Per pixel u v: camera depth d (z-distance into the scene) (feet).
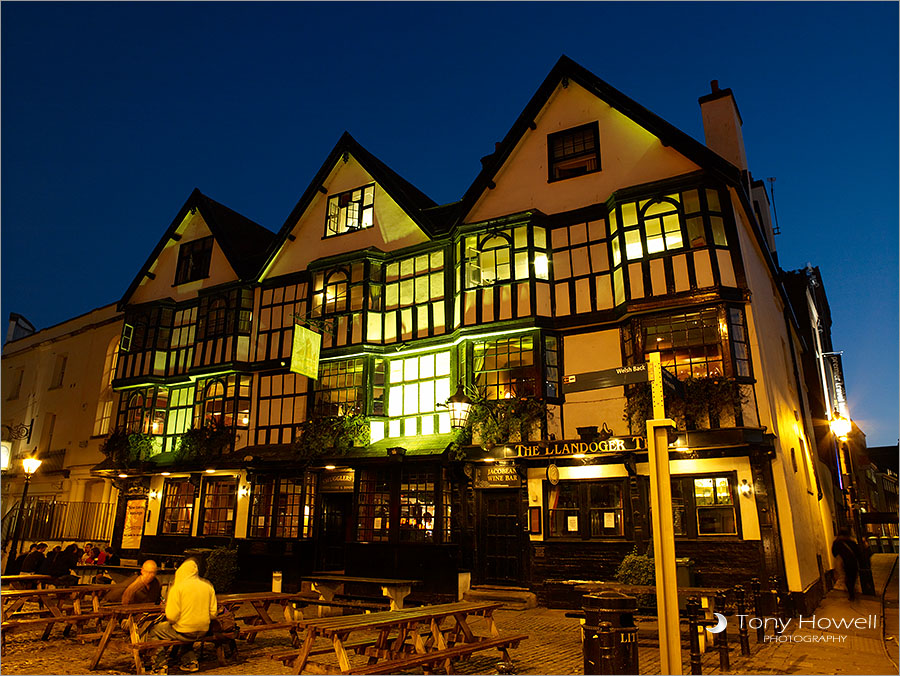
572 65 51.98
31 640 29.01
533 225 49.42
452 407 43.93
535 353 46.75
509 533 45.09
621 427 43.27
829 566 55.26
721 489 39.09
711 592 24.90
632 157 48.32
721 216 43.80
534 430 44.68
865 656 25.89
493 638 25.53
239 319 63.31
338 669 21.62
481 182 53.31
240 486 58.59
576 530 42.65
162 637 23.41
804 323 74.43
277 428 58.80
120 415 68.54
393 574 46.37
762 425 39.34
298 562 51.37
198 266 71.20
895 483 142.10
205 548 58.29
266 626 26.91
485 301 49.70
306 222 64.44
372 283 56.54
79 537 69.87
